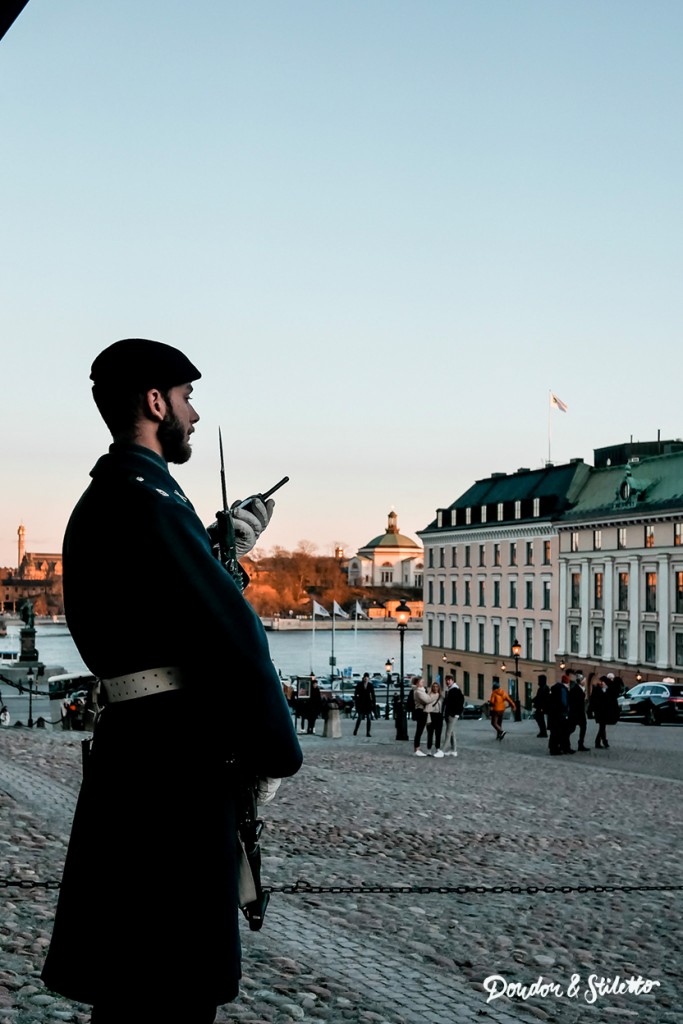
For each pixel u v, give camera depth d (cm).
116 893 251
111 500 261
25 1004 586
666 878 1188
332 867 1147
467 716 6750
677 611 6762
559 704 2783
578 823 1590
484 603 9069
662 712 4169
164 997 249
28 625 7800
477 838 1398
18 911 814
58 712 4659
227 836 258
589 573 7650
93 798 259
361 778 2075
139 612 254
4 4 387
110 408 275
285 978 705
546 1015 684
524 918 976
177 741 255
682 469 7088
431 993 705
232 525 287
